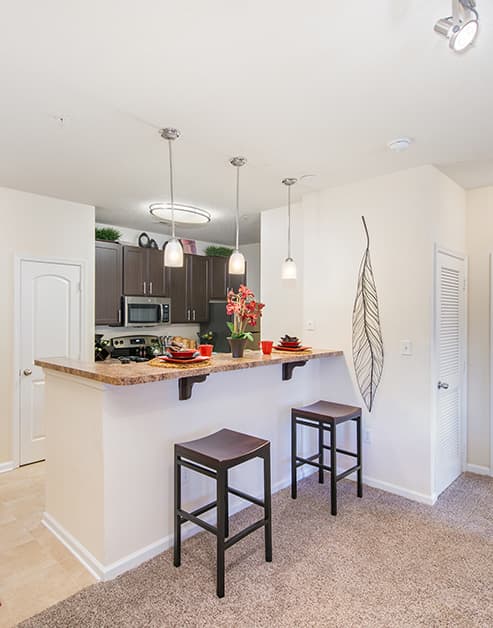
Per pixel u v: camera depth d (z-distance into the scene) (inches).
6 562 87.5
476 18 51.9
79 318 157.8
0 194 137.6
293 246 155.0
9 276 140.1
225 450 82.6
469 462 140.0
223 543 76.6
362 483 127.4
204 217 164.6
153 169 118.6
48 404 101.7
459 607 73.9
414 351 116.7
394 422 120.6
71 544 91.7
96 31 59.6
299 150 104.4
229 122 89.2
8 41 61.8
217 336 223.8
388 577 82.0
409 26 58.3
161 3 54.0
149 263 193.6
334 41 61.6
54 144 101.0
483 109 83.0
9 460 140.9
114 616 71.6
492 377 135.5
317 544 93.6
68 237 153.9
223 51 64.2
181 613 72.3
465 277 138.0
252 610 73.0
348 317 131.8
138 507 86.7
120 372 81.0
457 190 132.6
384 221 123.2
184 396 93.6
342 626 69.5
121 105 81.9
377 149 103.7
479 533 98.6
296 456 124.6
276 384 122.3
